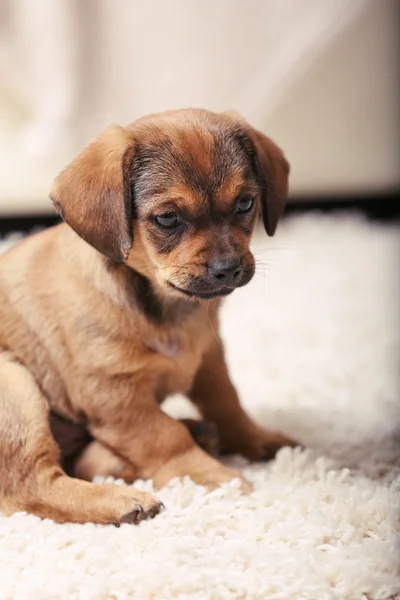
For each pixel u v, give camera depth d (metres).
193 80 1.30
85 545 0.66
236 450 0.78
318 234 1.36
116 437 0.72
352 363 0.92
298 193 1.47
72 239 0.73
